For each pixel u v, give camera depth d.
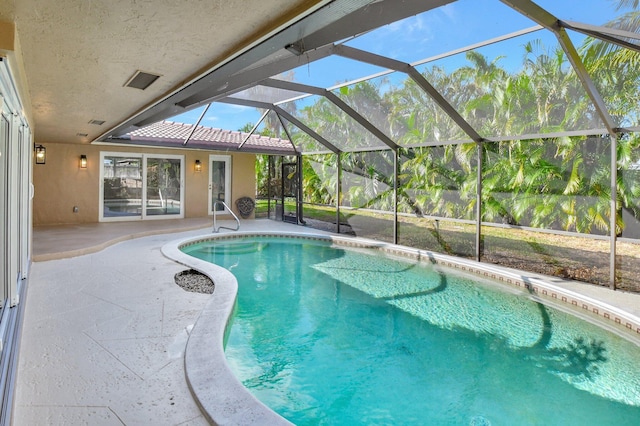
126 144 11.66
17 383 2.96
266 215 16.69
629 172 6.19
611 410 3.49
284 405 3.52
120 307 4.80
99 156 12.34
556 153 7.22
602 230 6.64
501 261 8.16
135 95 4.84
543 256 7.48
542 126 6.97
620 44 4.61
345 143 11.40
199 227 12.21
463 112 7.43
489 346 4.81
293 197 14.59
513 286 7.27
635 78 5.31
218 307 4.81
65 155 11.79
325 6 2.13
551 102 6.38
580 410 3.49
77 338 3.85
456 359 4.46
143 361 3.39
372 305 6.27
